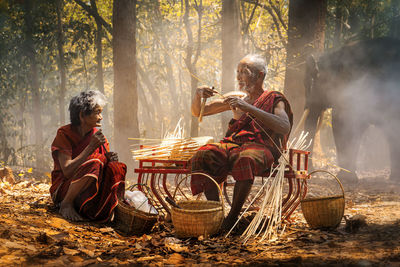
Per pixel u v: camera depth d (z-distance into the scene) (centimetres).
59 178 395
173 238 324
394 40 875
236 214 367
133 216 351
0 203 412
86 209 377
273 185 367
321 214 360
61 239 303
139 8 1250
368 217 408
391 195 601
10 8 1040
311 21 995
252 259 270
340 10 1409
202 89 422
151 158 411
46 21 1123
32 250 272
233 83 909
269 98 394
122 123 880
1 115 1200
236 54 912
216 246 305
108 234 346
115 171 378
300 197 402
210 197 375
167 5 1330
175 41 1417
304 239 319
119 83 880
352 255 266
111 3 1419
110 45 1318
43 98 1327
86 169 375
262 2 1384
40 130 1155
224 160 378
